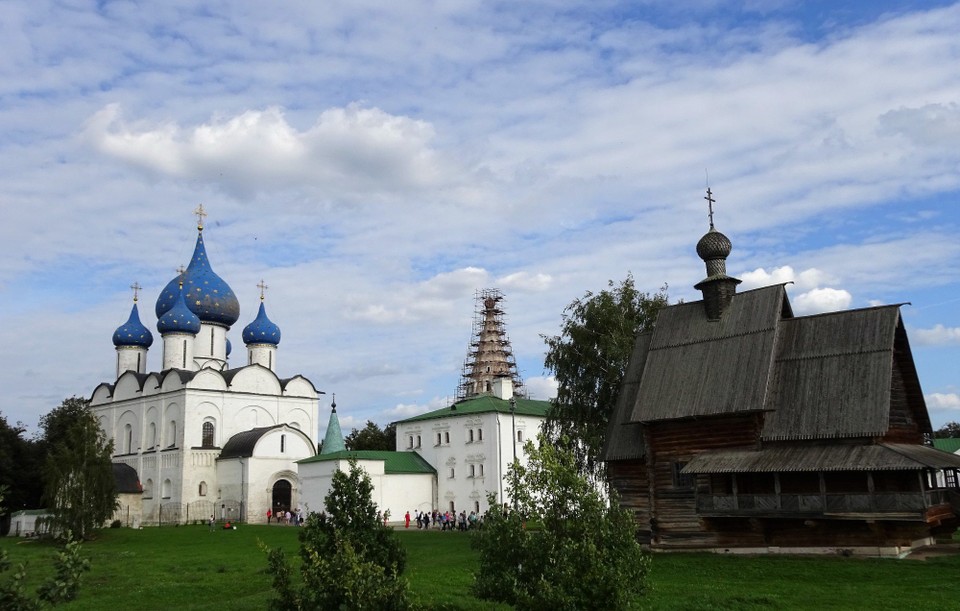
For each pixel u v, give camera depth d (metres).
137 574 38.81
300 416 99.31
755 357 36.66
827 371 34.88
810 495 32.59
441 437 87.00
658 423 38.69
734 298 39.88
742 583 29.25
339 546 18.97
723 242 40.38
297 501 86.88
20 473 81.94
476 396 99.88
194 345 99.00
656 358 40.16
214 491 89.38
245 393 94.69
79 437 61.97
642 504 40.06
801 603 25.05
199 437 90.31
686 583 29.58
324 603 17.95
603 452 41.59
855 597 25.47
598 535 18.64
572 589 17.72
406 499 83.50
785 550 34.41
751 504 33.88
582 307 54.41
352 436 116.06
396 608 17.94
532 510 19.25
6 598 13.70
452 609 26.55
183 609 29.58
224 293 100.56
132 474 88.00
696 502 35.38
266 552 19.53
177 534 66.00
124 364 102.44
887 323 34.69
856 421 32.69
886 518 30.89
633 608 18.73
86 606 31.48
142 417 95.50
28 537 68.44
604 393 51.88
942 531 35.38
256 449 86.06
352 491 20.70
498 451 81.62
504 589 18.67
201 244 102.06
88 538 60.75
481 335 117.19
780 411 35.03
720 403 36.03
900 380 36.72
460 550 45.53
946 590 25.70
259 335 101.44
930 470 30.98
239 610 28.88
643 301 54.31
